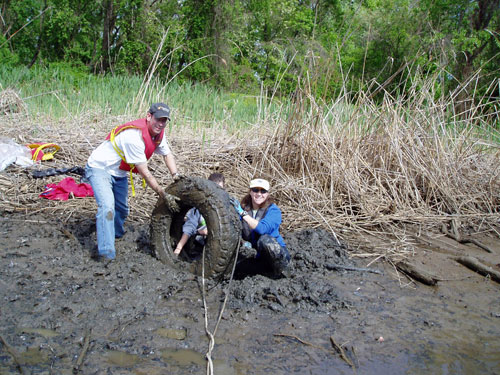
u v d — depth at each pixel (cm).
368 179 704
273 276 462
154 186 437
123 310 360
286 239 553
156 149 457
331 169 655
